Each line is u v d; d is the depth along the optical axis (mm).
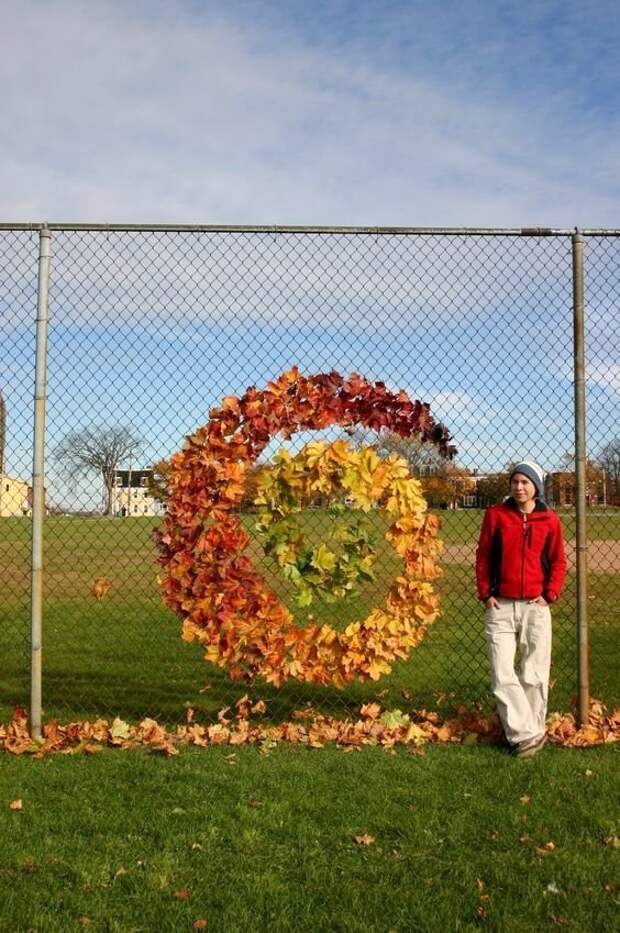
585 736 5484
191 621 5820
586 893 3482
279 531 5871
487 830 4094
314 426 5910
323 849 3902
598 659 8164
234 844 3934
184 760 5109
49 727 5543
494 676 5398
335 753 5273
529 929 3223
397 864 3748
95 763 5070
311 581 5875
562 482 5910
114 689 7070
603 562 16500
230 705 6492
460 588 13609
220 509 5801
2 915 3307
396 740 5551
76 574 15828
